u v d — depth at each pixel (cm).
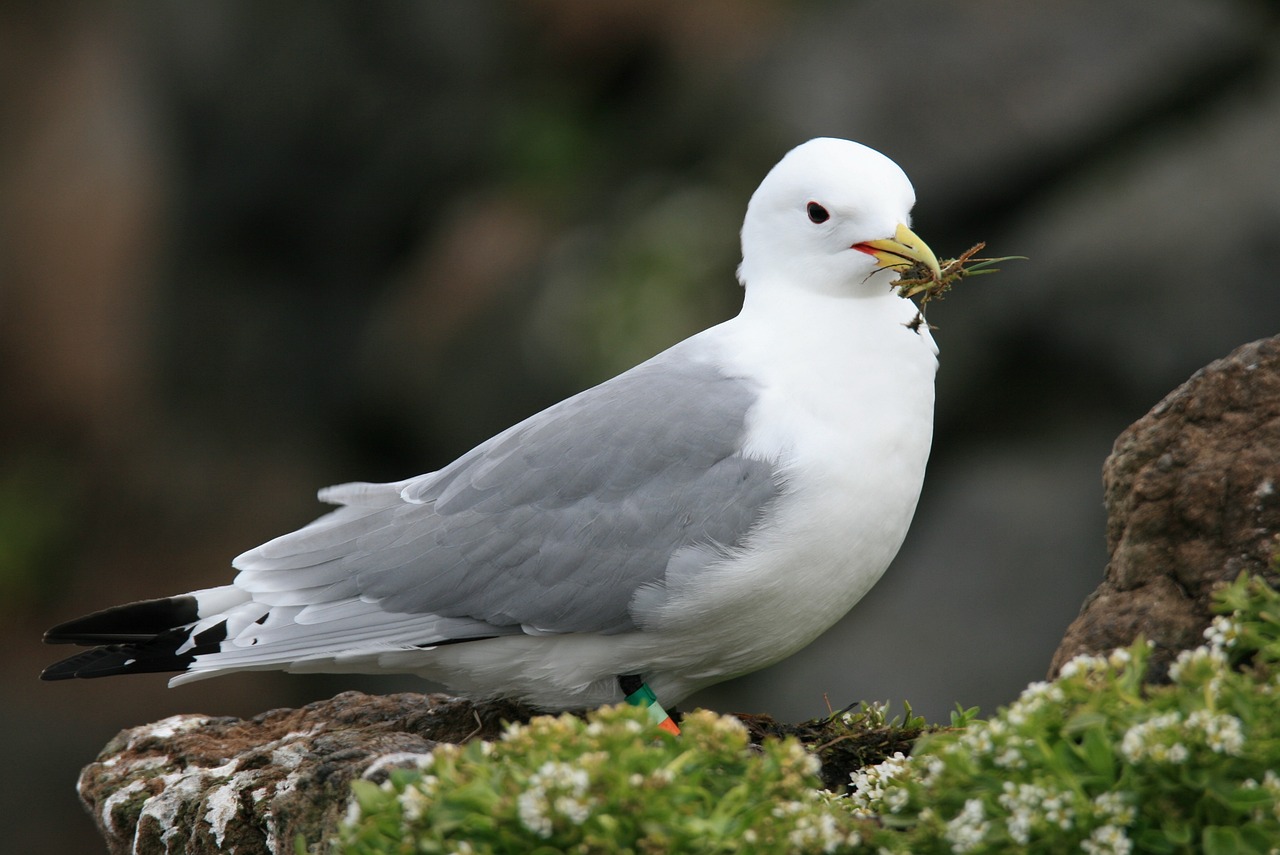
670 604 651
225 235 2000
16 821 1585
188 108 1964
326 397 1967
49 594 1909
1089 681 487
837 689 1323
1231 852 430
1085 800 442
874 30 1645
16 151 1992
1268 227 1366
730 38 1850
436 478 712
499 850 449
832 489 649
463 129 1964
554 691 689
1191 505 567
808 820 459
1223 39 1498
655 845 435
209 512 1933
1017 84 1543
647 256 1683
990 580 1338
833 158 697
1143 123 1506
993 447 1437
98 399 1986
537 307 1752
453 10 1950
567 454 676
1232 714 457
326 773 570
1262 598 509
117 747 734
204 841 622
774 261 711
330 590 686
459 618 673
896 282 682
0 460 1986
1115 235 1410
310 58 1944
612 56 1950
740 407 668
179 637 682
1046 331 1416
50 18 2022
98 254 1981
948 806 476
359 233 1994
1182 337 1365
